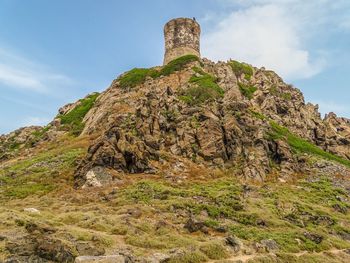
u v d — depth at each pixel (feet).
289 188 171.32
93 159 160.76
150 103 213.46
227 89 286.87
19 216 88.02
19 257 67.41
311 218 136.46
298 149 233.35
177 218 115.85
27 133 306.76
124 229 95.25
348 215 151.23
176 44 357.61
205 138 191.62
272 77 348.38
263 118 250.37
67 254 71.67
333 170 208.95
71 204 125.08
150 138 184.65
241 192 150.30
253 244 100.83
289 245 107.34
